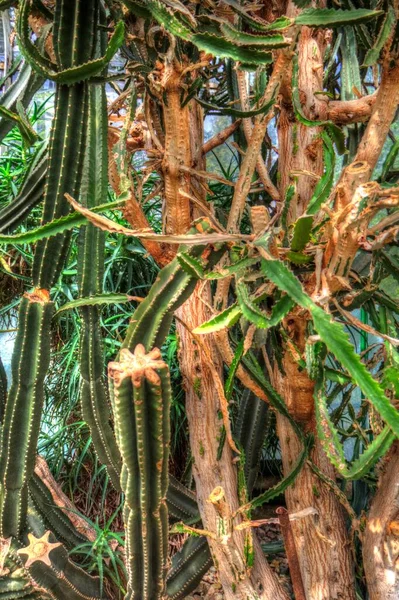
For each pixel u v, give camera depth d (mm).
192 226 1166
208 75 1619
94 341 1246
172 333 1999
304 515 1281
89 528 1645
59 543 1317
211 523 1355
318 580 1328
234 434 1533
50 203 1163
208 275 1024
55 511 1512
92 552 1536
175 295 1107
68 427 2041
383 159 2236
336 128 1152
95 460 1938
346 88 1447
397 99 1082
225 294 1277
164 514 1124
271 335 1236
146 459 1021
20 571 1287
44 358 1227
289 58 1081
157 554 1147
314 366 1118
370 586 1267
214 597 1688
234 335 1814
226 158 2469
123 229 944
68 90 1125
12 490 1254
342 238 997
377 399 820
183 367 1425
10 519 1276
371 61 1036
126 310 2137
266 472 2266
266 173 1457
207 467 1387
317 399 1137
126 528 1107
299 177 1381
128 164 1257
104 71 1204
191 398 1425
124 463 1037
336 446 1091
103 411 1264
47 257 1204
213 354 1407
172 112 1213
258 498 1274
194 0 1121
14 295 2287
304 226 979
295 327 1149
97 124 1168
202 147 1458
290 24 986
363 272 1622
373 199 972
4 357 2402
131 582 1166
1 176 2262
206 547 1419
